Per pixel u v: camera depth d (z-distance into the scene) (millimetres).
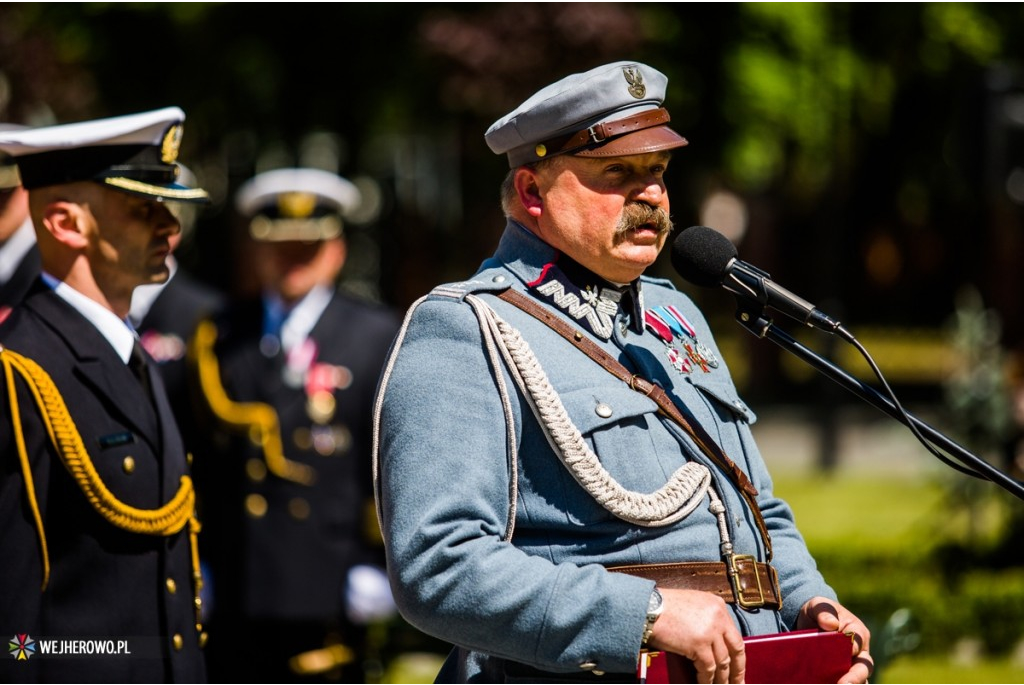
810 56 32156
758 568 8062
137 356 9609
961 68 36375
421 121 31281
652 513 7707
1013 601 20562
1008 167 21953
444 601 7324
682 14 30688
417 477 7531
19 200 12703
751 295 8227
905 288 74250
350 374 15289
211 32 30875
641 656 7281
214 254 36375
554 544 7676
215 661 14711
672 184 35344
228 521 14836
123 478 9070
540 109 8070
